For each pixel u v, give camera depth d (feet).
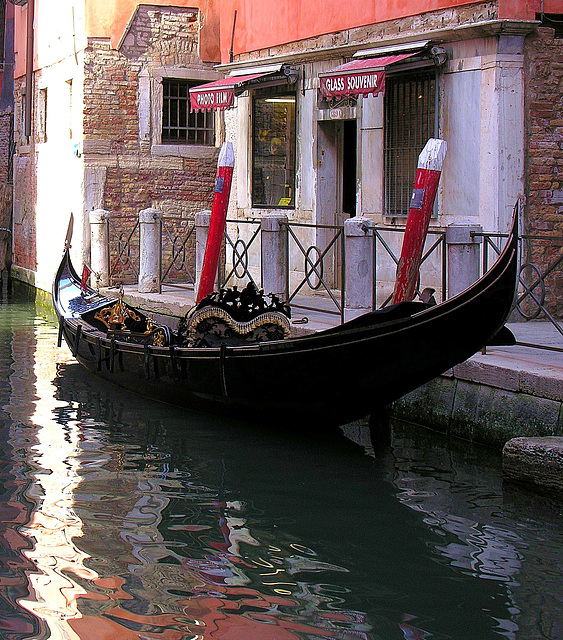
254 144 43.80
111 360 31.24
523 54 30.86
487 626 14.79
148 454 24.04
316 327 29.58
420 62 33.30
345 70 34.04
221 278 38.68
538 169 31.32
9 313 52.03
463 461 23.45
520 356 24.59
